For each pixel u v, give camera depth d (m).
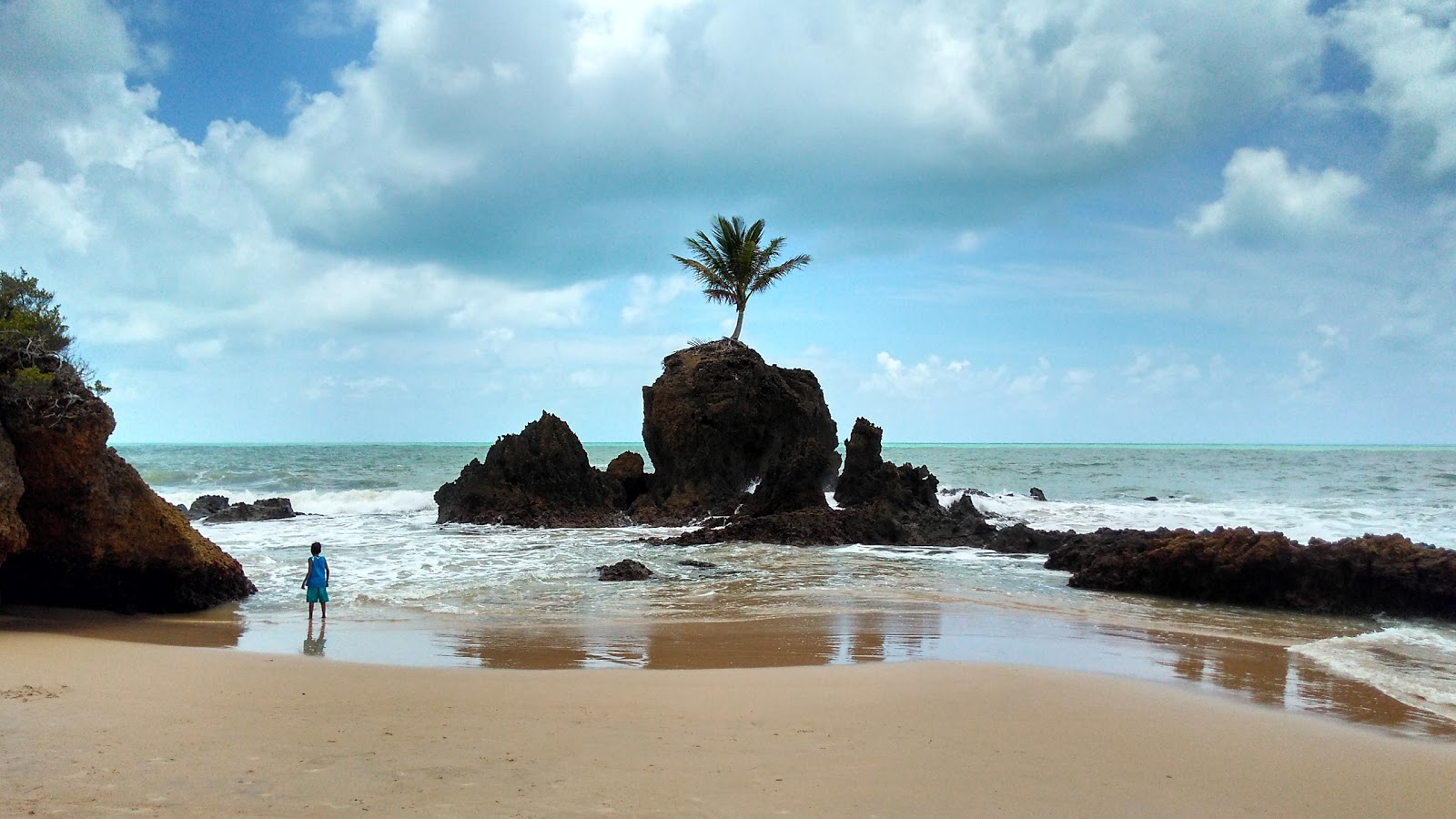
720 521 32.53
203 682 10.33
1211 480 55.16
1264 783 7.54
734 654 13.05
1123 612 17.44
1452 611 17.14
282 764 7.11
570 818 6.07
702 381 37.06
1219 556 18.89
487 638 14.28
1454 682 11.91
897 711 9.54
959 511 32.06
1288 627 16.36
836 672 11.54
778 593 18.97
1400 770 7.97
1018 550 26.53
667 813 6.25
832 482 41.12
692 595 18.73
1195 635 15.19
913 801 6.73
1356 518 32.53
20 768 6.80
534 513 33.81
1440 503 38.28
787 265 42.94
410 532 31.30
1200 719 9.54
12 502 14.80
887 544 28.12
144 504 16.94
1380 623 16.91
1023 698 10.23
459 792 6.55
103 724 8.19
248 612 16.75
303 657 12.41
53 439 15.74
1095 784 7.34
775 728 8.74
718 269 42.66
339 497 43.88
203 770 6.90
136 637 14.21
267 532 31.23
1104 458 94.50
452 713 9.10
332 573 21.69
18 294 18.78
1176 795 7.14
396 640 14.11
